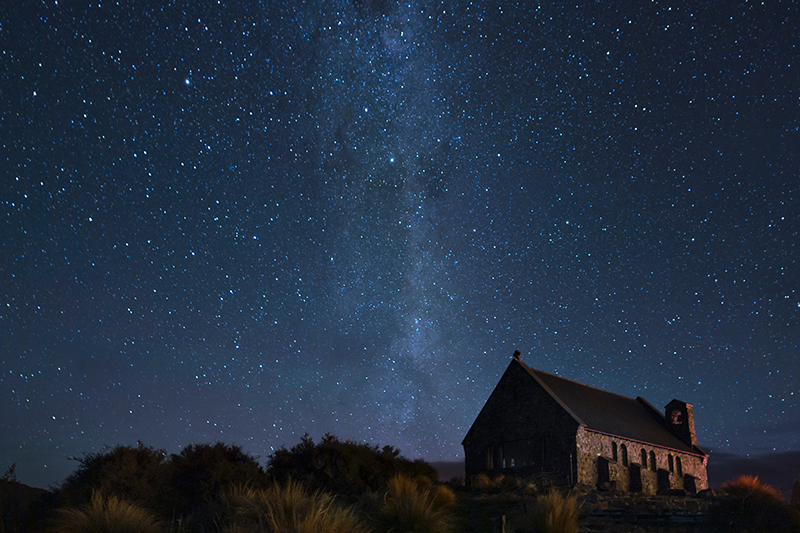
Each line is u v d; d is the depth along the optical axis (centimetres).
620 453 3397
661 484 3534
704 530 1441
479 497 2186
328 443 2559
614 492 2670
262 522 1009
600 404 3862
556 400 3291
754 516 1427
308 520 954
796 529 1374
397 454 2789
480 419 3688
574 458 3095
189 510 1914
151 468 2025
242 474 2188
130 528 1180
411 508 1316
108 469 1917
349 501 1830
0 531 1450
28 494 1728
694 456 4041
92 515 1203
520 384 3538
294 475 2380
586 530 1393
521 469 3306
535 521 1327
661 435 3991
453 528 1495
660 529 1467
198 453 2247
